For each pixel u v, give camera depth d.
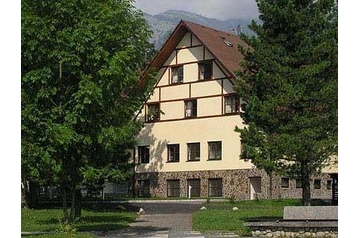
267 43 20.05
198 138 39.78
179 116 40.78
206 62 39.50
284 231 17.31
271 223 17.44
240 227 19.12
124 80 16.55
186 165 40.28
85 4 16.19
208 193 39.09
